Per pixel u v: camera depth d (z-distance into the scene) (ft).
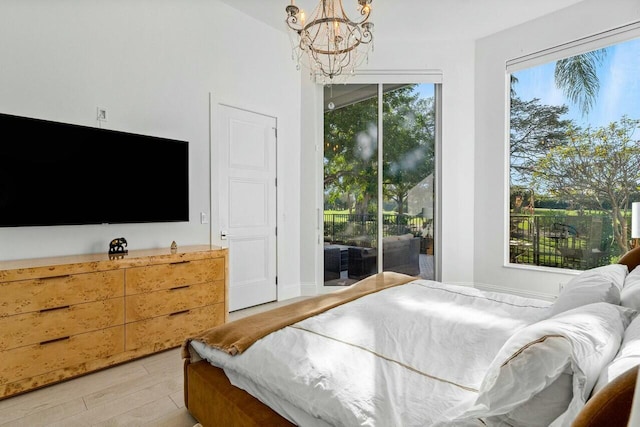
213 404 4.73
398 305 6.05
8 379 6.40
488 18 12.52
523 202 13.28
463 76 14.19
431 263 14.55
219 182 11.61
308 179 14.28
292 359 4.13
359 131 14.43
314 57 8.55
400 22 12.76
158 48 10.17
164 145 9.86
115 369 7.62
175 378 7.22
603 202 11.49
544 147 12.71
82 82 8.78
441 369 3.82
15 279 6.48
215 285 9.53
